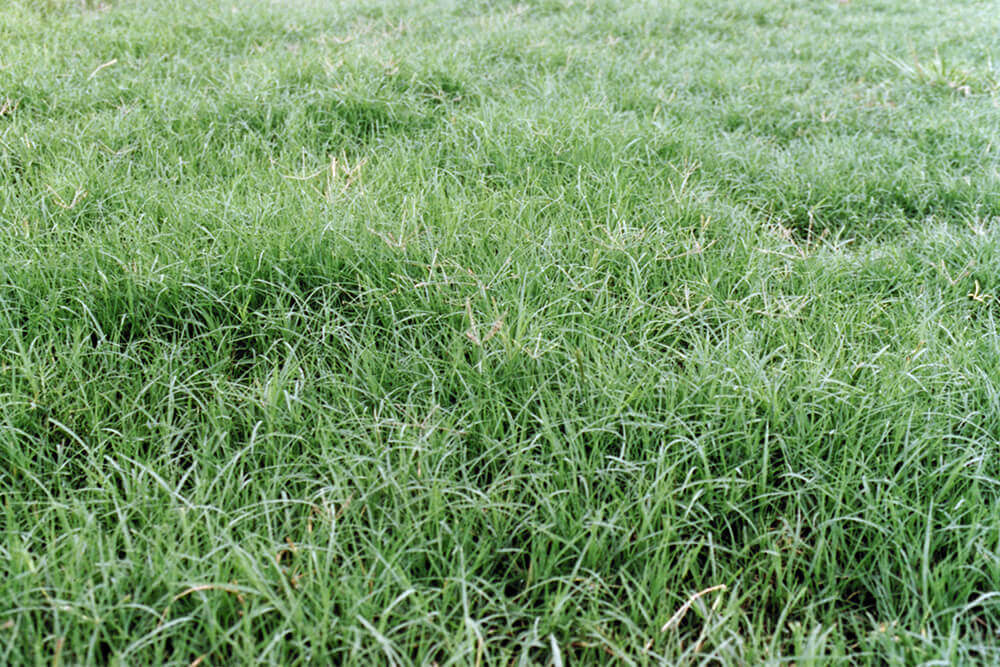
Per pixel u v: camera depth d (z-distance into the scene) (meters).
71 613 1.43
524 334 2.24
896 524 1.72
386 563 1.54
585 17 6.53
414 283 2.44
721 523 1.85
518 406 2.06
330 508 1.71
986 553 1.66
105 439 1.89
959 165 3.87
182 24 5.56
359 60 4.46
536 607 1.65
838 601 1.70
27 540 1.59
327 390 2.12
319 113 3.93
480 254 2.64
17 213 2.67
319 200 2.88
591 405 2.00
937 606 1.60
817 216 3.39
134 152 3.48
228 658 1.49
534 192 3.21
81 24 5.41
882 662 1.55
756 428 1.97
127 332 2.36
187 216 2.74
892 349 2.35
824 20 7.12
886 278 2.76
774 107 4.62
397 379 2.16
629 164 3.48
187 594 1.54
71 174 3.01
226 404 2.07
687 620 1.65
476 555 1.70
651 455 1.88
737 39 6.29
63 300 2.34
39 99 3.95
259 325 2.36
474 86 4.52
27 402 1.96
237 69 4.53
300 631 1.46
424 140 3.73
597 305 2.44
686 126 4.09
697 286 2.60
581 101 4.21
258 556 1.59
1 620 1.44
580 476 1.83
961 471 1.87
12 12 5.44
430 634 1.53
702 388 2.06
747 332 2.30
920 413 1.99
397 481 1.79
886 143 4.05
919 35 6.43
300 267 2.53
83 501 1.72
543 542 1.68
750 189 3.54
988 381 2.09
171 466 1.88
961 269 2.80
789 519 1.82
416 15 6.37
